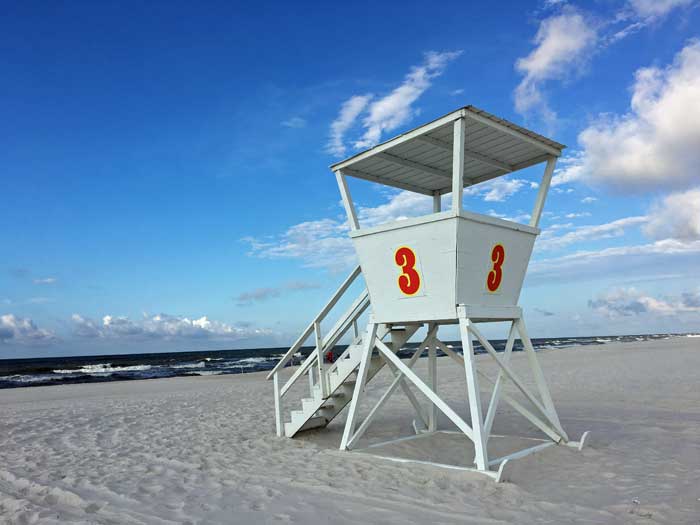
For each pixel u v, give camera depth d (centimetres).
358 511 476
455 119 626
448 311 646
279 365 903
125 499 546
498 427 936
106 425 1109
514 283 729
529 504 483
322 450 761
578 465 627
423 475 594
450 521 441
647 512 454
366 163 776
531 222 759
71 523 471
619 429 865
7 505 538
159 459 749
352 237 744
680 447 718
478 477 571
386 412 1180
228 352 10512
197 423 1102
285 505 503
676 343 4378
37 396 2017
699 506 471
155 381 2759
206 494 555
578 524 430
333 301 808
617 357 2658
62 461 754
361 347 780
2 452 834
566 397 1314
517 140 724
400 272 691
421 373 2172
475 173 867
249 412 1255
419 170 820
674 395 1261
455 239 627
